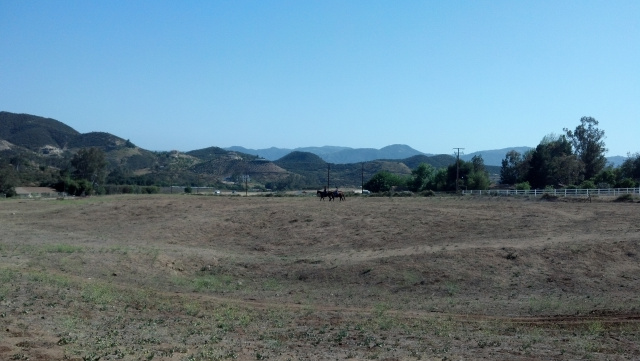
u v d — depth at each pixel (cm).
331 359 1198
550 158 10844
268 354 1235
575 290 2380
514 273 2583
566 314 1925
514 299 2238
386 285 2508
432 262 2719
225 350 1247
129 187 10975
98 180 12269
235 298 2256
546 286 2444
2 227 4575
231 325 1609
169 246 3706
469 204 5528
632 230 3425
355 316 1864
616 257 2761
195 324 1597
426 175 11531
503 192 7750
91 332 1359
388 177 11719
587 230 3516
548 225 3797
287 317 1822
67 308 1647
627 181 8431
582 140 12062
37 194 9506
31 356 1062
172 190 11712
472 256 2773
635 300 2164
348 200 6669
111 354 1132
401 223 4206
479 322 1778
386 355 1258
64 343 1191
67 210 5625
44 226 4741
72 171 12812
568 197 6494
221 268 2928
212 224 4622
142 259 2922
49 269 2547
